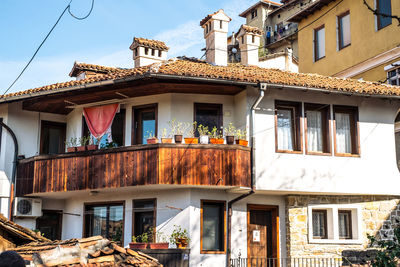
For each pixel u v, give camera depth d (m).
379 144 17.53
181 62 16.92
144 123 17.00
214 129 15.91
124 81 15.17
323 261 15.53
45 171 16.94
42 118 18.88
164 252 14.62
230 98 16.80
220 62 18.61
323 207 17.06
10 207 17.72
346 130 17.34
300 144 16.41
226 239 15.83
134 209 16.61
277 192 16.31
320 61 26.39
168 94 16.55
